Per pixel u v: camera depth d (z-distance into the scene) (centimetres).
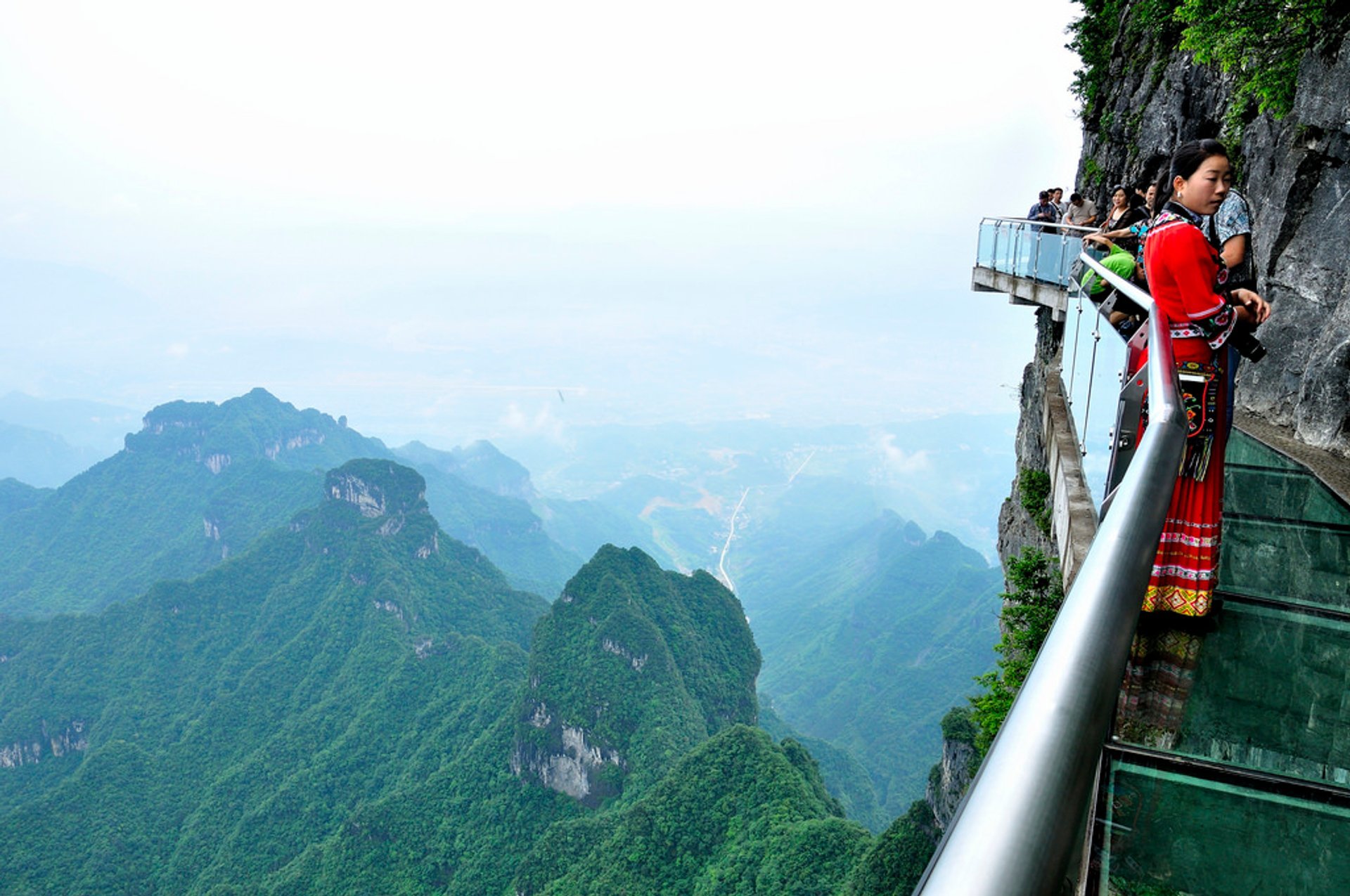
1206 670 331
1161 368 282
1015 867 63
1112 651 110
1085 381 730
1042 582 1045
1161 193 782
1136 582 136
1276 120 1081
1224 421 392
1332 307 923
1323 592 418
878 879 4978
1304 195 1000
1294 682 320
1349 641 361
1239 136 1236
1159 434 224
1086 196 2359
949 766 4684
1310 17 971
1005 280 1839
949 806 4653
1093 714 93
